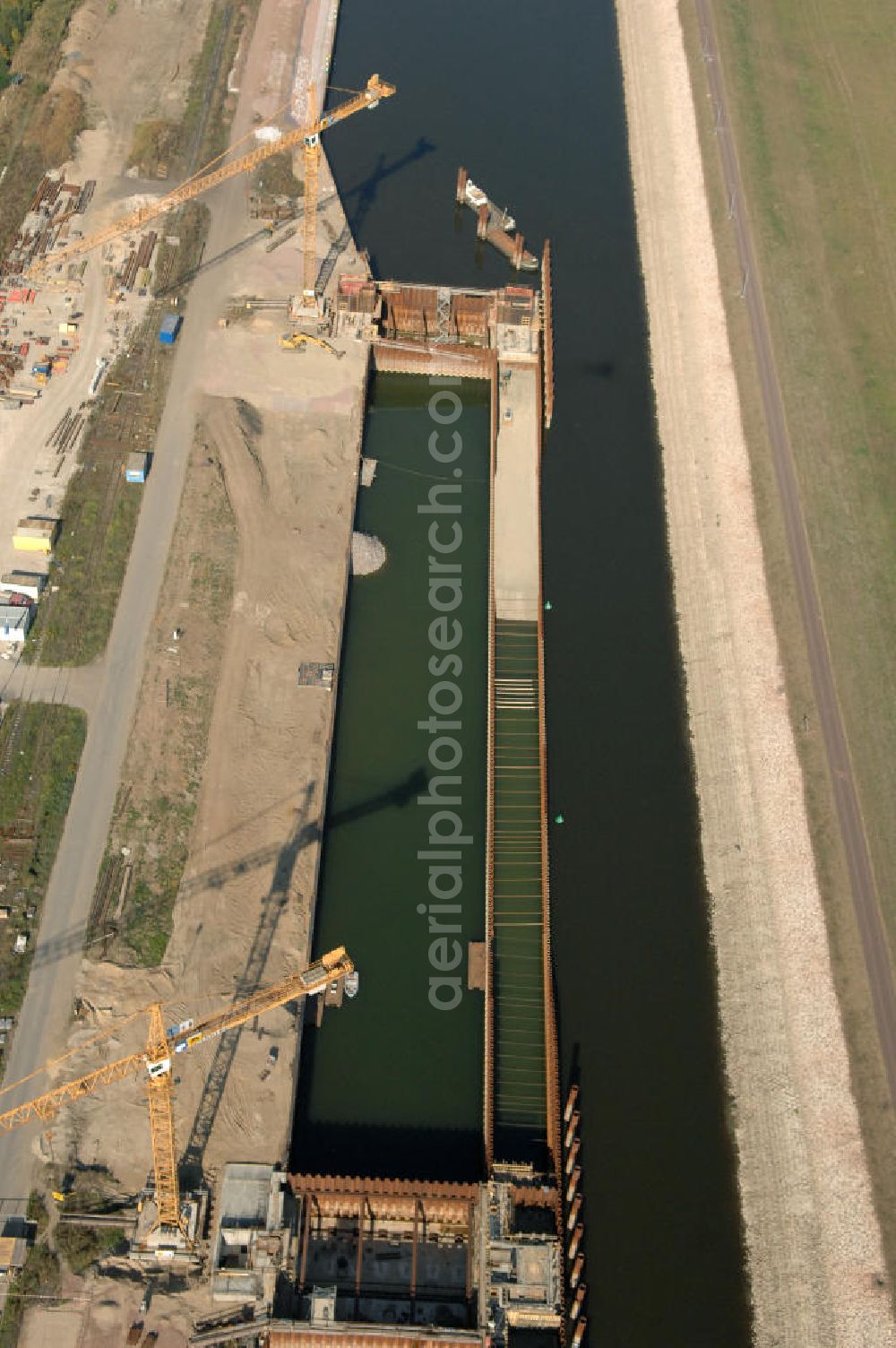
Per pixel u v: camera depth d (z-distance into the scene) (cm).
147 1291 7388
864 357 12975
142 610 10438
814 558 11219
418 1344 7181
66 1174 7738
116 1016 8338
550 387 12262
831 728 10106
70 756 9512
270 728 9856
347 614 10825
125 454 11500
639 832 9594
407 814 9694
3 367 12094
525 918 9138
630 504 11712
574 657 10556
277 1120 8044
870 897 9200
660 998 8812
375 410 12681
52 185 14050
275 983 8606
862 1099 8306
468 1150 8212
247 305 12975
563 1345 7319
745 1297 7688
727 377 12788
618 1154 8144
